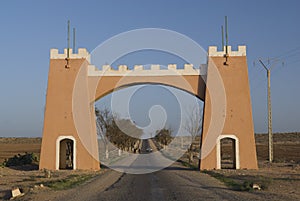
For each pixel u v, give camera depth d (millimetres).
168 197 16922
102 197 17188
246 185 20062
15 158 44625
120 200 16188
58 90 36406
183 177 27500
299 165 39531
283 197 16562
